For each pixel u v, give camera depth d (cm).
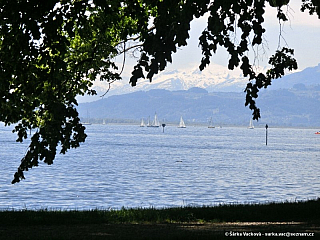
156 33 2666
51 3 2912
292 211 4431
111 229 3603
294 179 16062
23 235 3316
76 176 15700
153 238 3067
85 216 4247
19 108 3619
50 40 2955
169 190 12281
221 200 10456
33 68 3281
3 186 12544
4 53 3234
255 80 3067
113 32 4525
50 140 3347
